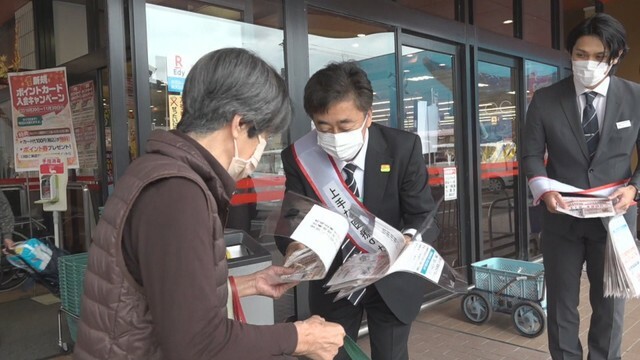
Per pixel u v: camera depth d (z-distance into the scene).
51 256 3.22
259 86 1.10
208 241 0.98
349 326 1.94
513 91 5.57
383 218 1.86
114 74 2.51
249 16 3.12
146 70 2.61
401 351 1.86
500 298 3.82
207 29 2.95
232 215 3.14
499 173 5.36
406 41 4.20
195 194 0.98
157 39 2.74
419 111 4.40
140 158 1.07
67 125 4.07
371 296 1.87
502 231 5.44
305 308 3.39
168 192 0.96
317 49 3.55
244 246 2.45
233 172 1.16
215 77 1.08
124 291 0.99
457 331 3.82
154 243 0.94
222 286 1.06
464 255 4.82
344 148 1.71
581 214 2.17
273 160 3.33
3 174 5.70
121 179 1.04
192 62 2.88
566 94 2.39
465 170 4.79
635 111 2.31
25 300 4.86
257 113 1.10
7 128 5.64
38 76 4.06
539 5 5.95
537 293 3.61
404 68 4.24
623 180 2.33
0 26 5.98
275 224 1.48
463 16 4.69
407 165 1.86
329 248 1.34
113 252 0.98
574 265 2.46
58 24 5.14
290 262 1.57
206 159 1.09
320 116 1.68
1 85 5.55
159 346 1.01
